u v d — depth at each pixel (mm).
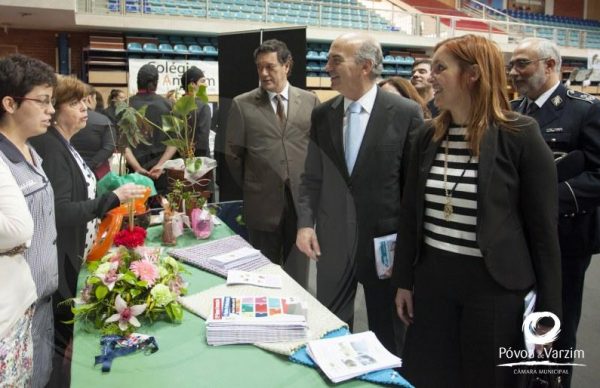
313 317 1096
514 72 1904
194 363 935
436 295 1335
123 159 1269
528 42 1892
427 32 10891
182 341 1020
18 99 1025
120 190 1187
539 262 1230
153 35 8203
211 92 7965
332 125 1248
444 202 1294
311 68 9352
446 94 1260
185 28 7961
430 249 1345
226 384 875
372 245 1383
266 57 1770
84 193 1080
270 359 978
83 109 1206
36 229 905
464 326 1282
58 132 1125
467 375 1291
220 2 9219
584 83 11375
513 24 11648
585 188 1728
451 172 1285
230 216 1341
